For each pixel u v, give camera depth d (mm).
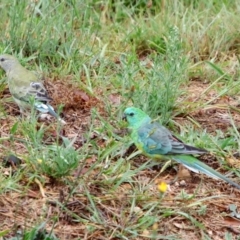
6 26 14070
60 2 15188
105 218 9688
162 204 9992
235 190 10492
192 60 14180
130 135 11031
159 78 12070
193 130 11797
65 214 9609
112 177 10359
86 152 10812
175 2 15734
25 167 10398
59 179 10227
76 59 13516
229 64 14031
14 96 11852
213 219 9906
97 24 14922
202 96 12891
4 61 11977
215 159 11086
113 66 13609
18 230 9305
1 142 11086
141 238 9383
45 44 13688
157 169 10828
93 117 11445
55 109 12156
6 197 9922
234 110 12562
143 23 15109
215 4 16016
